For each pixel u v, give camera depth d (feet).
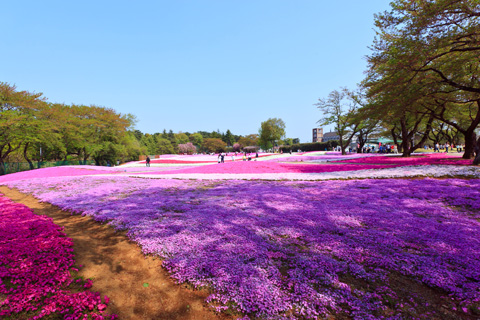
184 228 20.76
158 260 16.24
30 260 14.85
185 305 11.91
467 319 10.30
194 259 15.42
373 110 60.95
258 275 13.56
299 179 50.42
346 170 63.77
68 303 11.36
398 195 31.58
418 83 50.44
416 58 43.68
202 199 32.30
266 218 23.27
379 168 59.82
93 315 10.82
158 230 20.35
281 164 79.66
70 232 21.47
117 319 10.90
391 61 47.55
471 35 39.81
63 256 16.01
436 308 11.08
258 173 66.08
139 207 28.02
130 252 17.46
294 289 12.49
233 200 30.73
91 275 14.52
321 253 16.33
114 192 38.63
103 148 142.31
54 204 32.42
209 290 12.88
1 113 87.56
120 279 14.19
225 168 74.13
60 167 91.25
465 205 26.58
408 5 42.65
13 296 11.55
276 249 16.99
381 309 11.01
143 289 13.21
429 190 32.81
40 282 12.80
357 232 19.60
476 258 14.90
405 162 69.67
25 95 101.35
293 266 14.87
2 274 12.94
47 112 109.50
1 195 40.11
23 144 109.91
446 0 36.35
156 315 11.23
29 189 44.57
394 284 12.98
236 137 574.15
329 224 21.43
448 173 42.22
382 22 46.93
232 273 13.73
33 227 21.52
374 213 24.12
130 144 184.34
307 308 11.10
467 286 12.33
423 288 12.65
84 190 40.93
